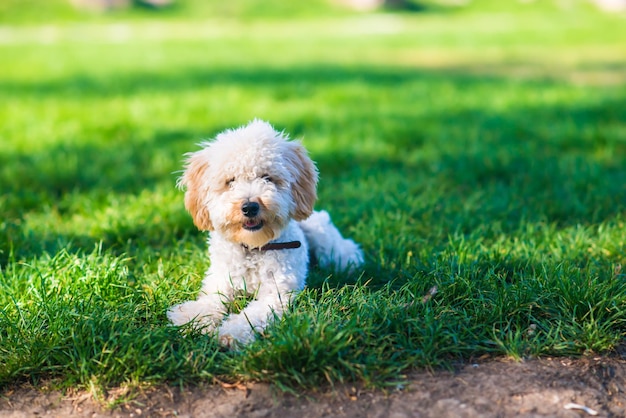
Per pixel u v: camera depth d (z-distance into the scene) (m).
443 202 1.79
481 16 10.57
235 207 1.25
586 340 1.19
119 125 2.72
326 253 1.46
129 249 1.55
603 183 1.90
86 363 1.13
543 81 3.99
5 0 9.09
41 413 1.09
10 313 1.26
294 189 1.32
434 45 6.31
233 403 1.09
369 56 5.46
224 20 9.62
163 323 1.25
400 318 1.20
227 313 1.29
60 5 9.21
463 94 3.49
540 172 2.02
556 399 1.08
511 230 1.62
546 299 1.26
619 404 1.08
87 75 4.18
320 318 1.17
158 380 1.12
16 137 2.52
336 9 10.54
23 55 5.25
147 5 9.91
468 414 1.05
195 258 1.47
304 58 5.21
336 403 1.08
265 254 1.30
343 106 3.14
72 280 1.33
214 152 1.30
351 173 2.07
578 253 1.48
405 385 1.11
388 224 1.63
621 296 1.26
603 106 3.05
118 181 2.01
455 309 1.25
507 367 1.15
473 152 2.22
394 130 2.60
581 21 9.34
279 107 3.08
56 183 2.01
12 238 1.59
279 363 1.11
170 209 1.74
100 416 1.08
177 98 3.33
